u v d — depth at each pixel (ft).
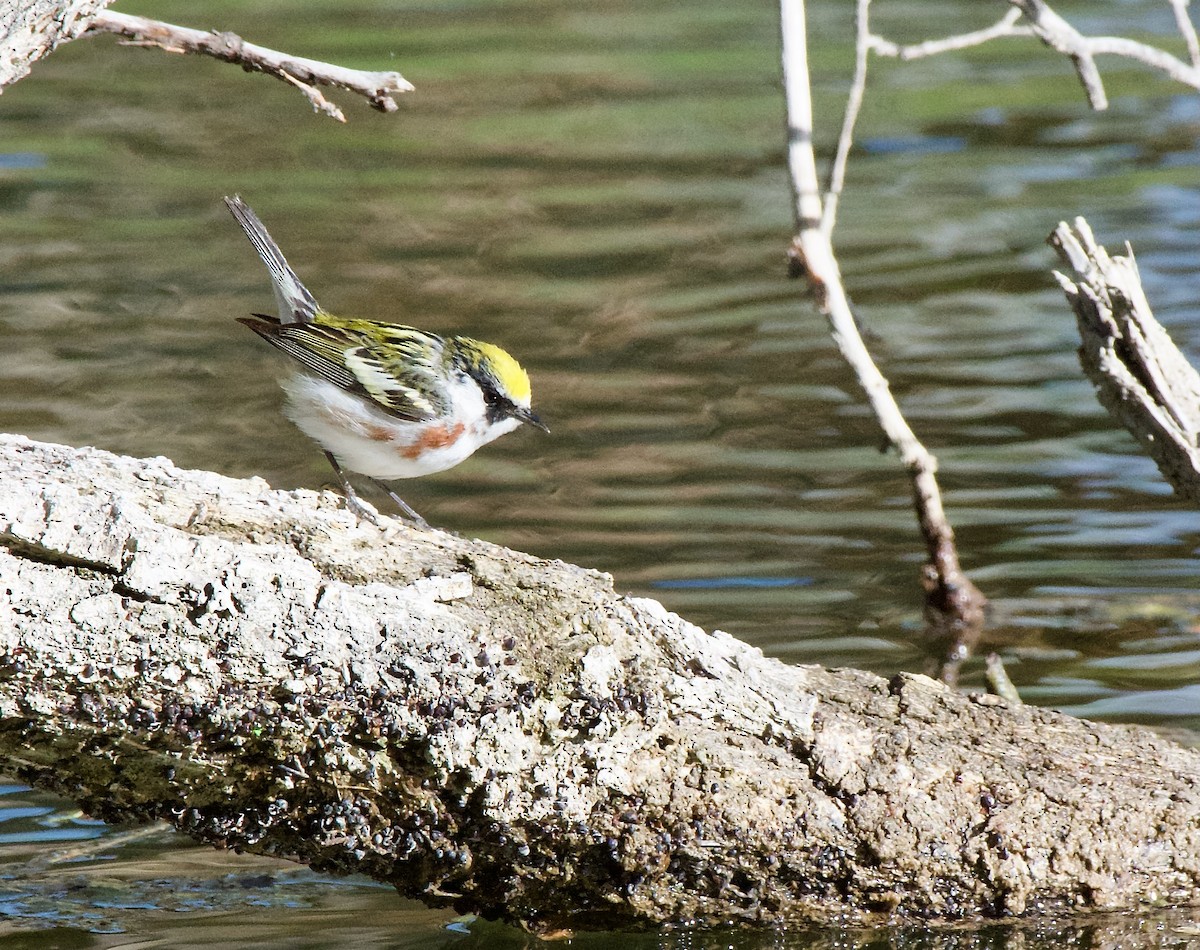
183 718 25.52
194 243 71.51
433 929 29.40
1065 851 27.43
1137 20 100.89
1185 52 91.61
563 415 55.36
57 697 25.18
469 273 68.44
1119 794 27.71
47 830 33.35
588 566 43.96
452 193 78.69
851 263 69.72
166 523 25.93
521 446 53.16
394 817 26.96
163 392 56.18
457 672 26.04
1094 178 78.74
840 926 28.17
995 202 76.28
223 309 64.49
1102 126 86.84
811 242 40.50
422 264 69.36
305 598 25.62
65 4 31.27
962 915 27.84
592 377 58.54
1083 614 41.65
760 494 49.32
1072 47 37.17
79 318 63.05
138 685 25.20
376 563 26.68
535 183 80.28
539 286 67.00
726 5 111.04
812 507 48.47
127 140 86.22
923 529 42.29
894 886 27.53
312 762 26.32
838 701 28.35
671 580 43.34
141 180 80.02
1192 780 28.17
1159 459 37.11
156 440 51.65
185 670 25.22
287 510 26.99
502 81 95.45
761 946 28.35
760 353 60.75
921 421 54.70
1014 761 27.89
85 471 26.17
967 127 87.35
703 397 56.90
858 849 27.32
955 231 72.95
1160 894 27.84
